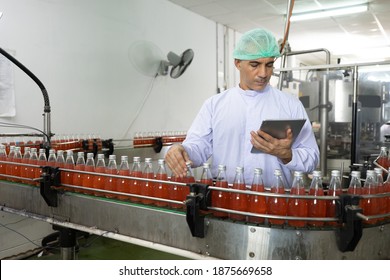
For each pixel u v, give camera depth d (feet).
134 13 12.33
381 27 18.24
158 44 13.64
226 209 3.25
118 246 9.44
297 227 3.09
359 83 8.89
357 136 8.97
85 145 8.32
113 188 4.27
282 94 4.91
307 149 4.33
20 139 8.37
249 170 4.67
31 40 8.91
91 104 10.82
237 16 16.35
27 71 5.76
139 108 12.80
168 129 14.43
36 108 9.13
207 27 16.75
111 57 11.46
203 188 3.31
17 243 8.68
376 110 8.82
